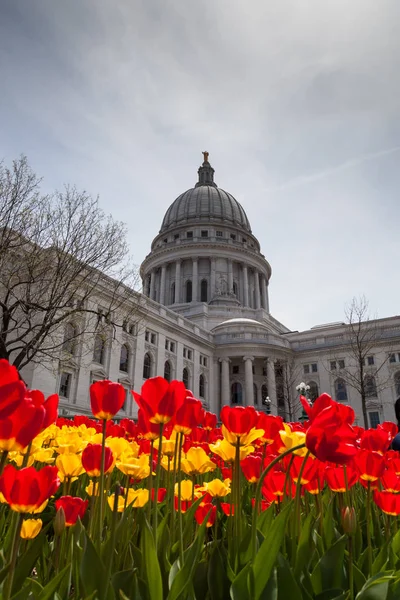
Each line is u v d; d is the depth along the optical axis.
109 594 1.64
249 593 1.67
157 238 102.69
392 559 2.18
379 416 59.88
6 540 2.15
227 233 97.81
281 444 3.14
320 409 2.12
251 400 64.38
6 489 1.57
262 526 2.32
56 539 2.05
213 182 118.50
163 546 2.19
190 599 1.70
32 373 36.09
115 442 2.96
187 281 88.81
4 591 1.53
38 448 2.80
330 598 1.79
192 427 2.36
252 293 92.31
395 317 65.94
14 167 20.86
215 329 72.56
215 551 1.98
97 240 23.00
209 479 4.47
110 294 36.62
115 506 1.80
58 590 1.81
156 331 56.94
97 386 2.15
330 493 3.56
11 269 21.83
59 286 21.61
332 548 1.97
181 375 60.06
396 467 3.33
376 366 62.12
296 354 69.50
